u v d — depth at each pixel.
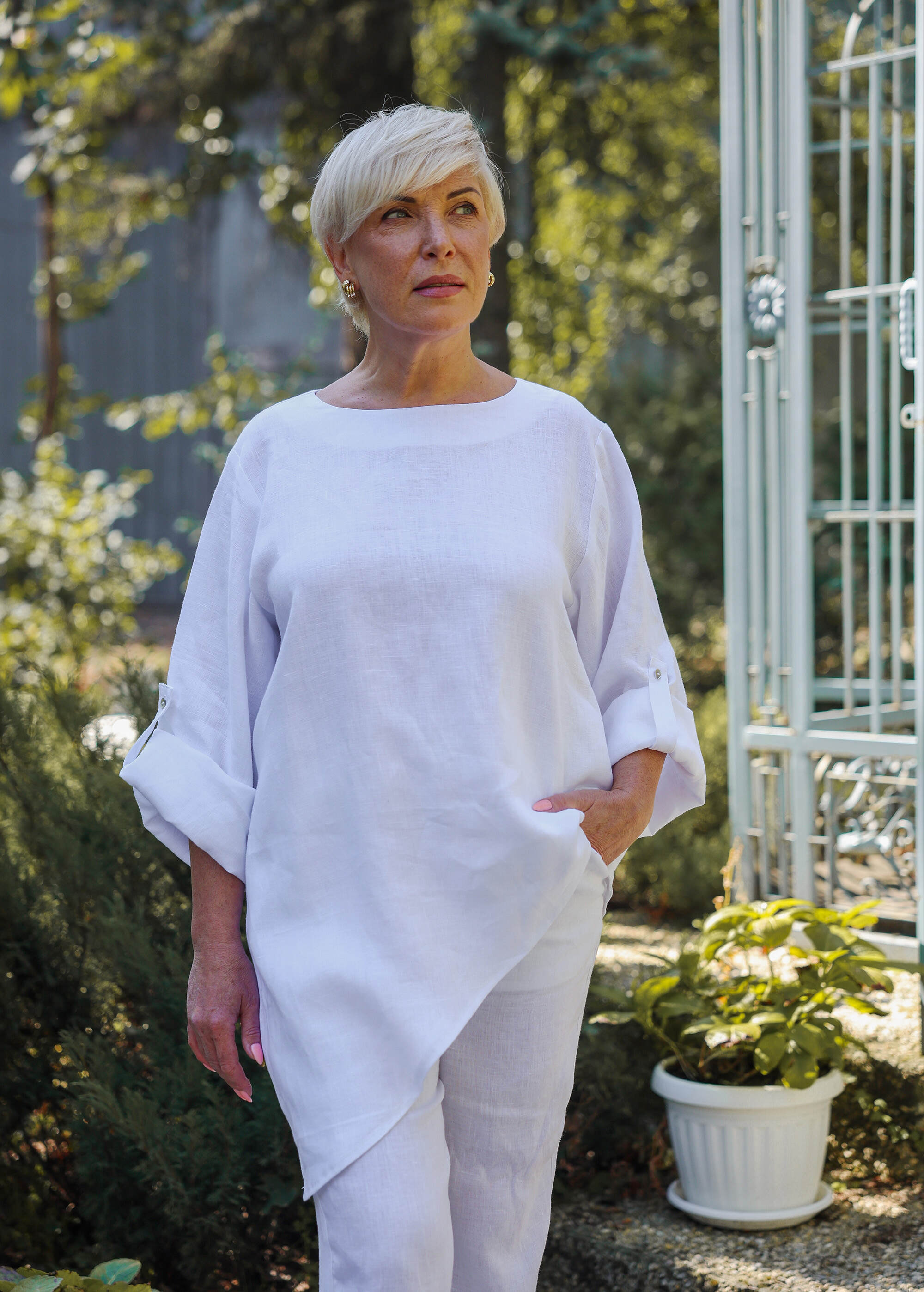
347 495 1.73
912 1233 2.51
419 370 1.79
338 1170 1.60
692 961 2.76
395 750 1.66
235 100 8.62
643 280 11.48
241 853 1.75
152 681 3.46
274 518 1.75
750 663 4.51
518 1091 1.75
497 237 1.80
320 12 7.99
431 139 1.68
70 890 2.96
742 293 4.09
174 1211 2.45
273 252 10.96
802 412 3.97
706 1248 2.49
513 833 1.64
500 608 1.67
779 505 4.15
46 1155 2.90
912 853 4.16
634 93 9.71
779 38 4.11
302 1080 1.65
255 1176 2.52
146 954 2.75
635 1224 2.62
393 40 7.99
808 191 3.94
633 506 1.89
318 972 1.65
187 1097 2.60
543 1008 1.74
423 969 1.64
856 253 9.55
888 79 6.15
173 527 17.31
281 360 15.52
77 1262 2.64
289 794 1.69
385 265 1.71
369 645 1.66
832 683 5.49
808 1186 2.57
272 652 1.81
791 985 2.64
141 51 8.72
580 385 10.04
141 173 10.20
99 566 8.41
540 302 10.42
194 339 16.41
